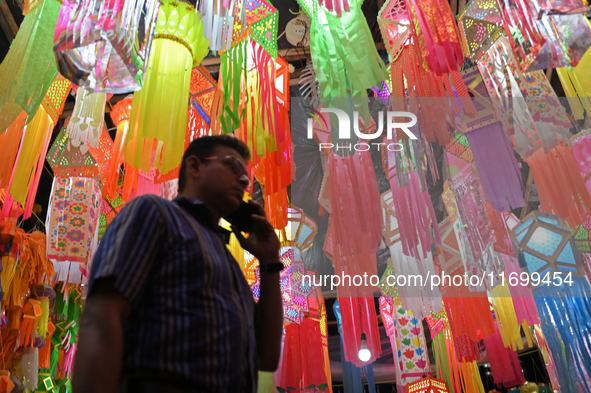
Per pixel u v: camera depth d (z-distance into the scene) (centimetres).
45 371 360
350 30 254
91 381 60
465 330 361
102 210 363
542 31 197
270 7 277
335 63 251
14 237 319
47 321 351
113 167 290
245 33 261
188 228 81
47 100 251
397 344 486
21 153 229
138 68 175
